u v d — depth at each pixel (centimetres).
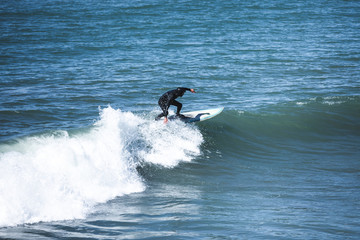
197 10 18762
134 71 8738
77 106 6159
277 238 2322
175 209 2881
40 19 16138
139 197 3189
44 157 3006
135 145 4025
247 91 7450
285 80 8256
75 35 13000
